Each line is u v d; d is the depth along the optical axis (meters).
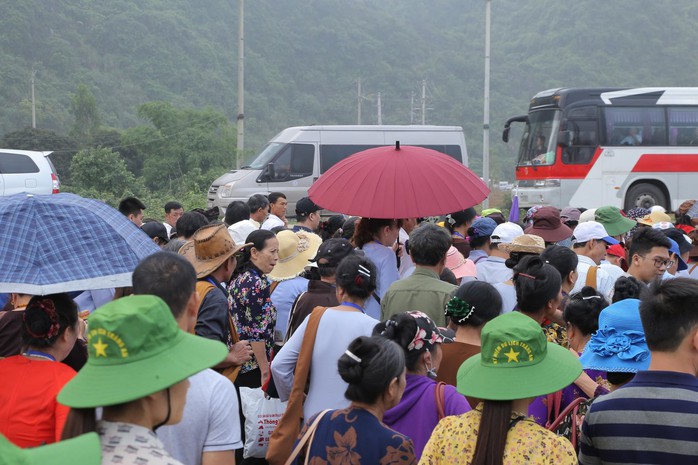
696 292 2.95
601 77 148.50
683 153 22.95
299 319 4.99
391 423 3.60
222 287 4.88
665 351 3.01
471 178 5.93
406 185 5.69
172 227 11.01
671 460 2.87
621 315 3.67
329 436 3.15
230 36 143.88
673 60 156.88
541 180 22.89
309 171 23.52
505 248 6.13
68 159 58.53
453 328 4.66
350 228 7.99
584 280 6.09
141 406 2.36
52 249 3.54
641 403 2.95
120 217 3.84
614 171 22.73
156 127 55.47
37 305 3.39
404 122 136.25
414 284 4.84
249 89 132.88
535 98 23.66
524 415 2.99
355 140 23.66
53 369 3.37
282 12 161.62
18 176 20.88
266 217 10.12
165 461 2.31
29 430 3.27
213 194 24.14
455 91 149.25
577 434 3.71
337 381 4.19
